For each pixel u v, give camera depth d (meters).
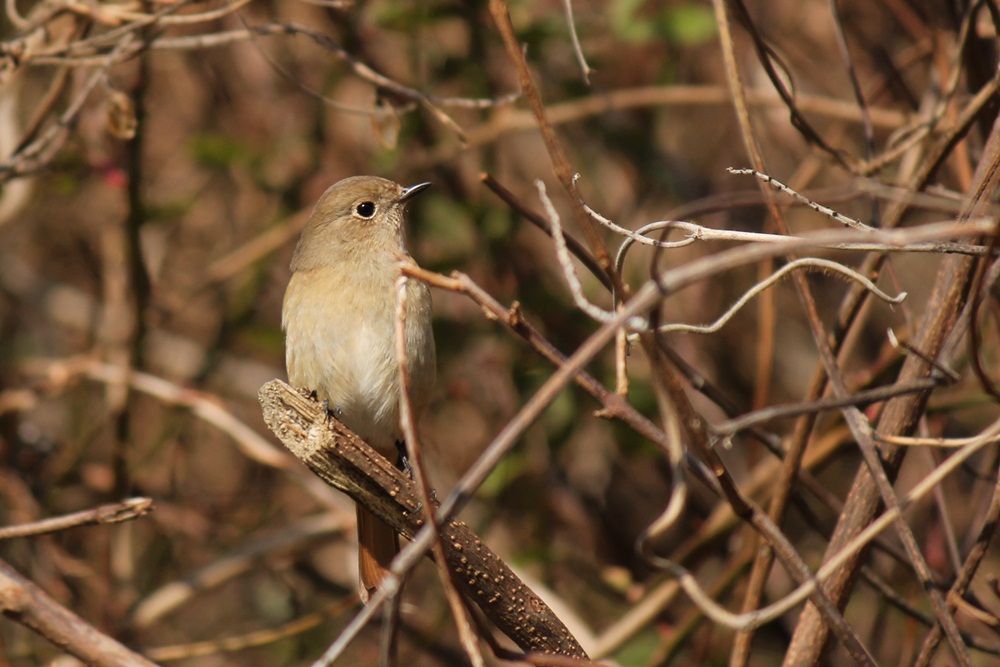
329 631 12.06
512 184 12.02
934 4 8.55
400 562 4.51
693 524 11.78
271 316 13.34
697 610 9.34
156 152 13.44
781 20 12.18
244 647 10.07
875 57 11.54
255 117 12.88
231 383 13.47
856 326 7.72
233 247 13.70
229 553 11.20
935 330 5.86
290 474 10.67
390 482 5.74
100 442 13.24
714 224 11.87
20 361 13.05
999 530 7.88
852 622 11.09
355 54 11.67
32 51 8.46
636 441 10.30
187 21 8.07
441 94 11.68
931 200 5.14
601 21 11.17
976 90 7.19
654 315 4.60
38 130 10.95
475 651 4.60
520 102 11.38
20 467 11.94
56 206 13.85
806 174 10.09
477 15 10.77
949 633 5.47
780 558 5.21
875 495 5.99
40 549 11.27
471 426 11.73
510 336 10.94
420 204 11.29
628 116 11.97
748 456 11.48
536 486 11.41
